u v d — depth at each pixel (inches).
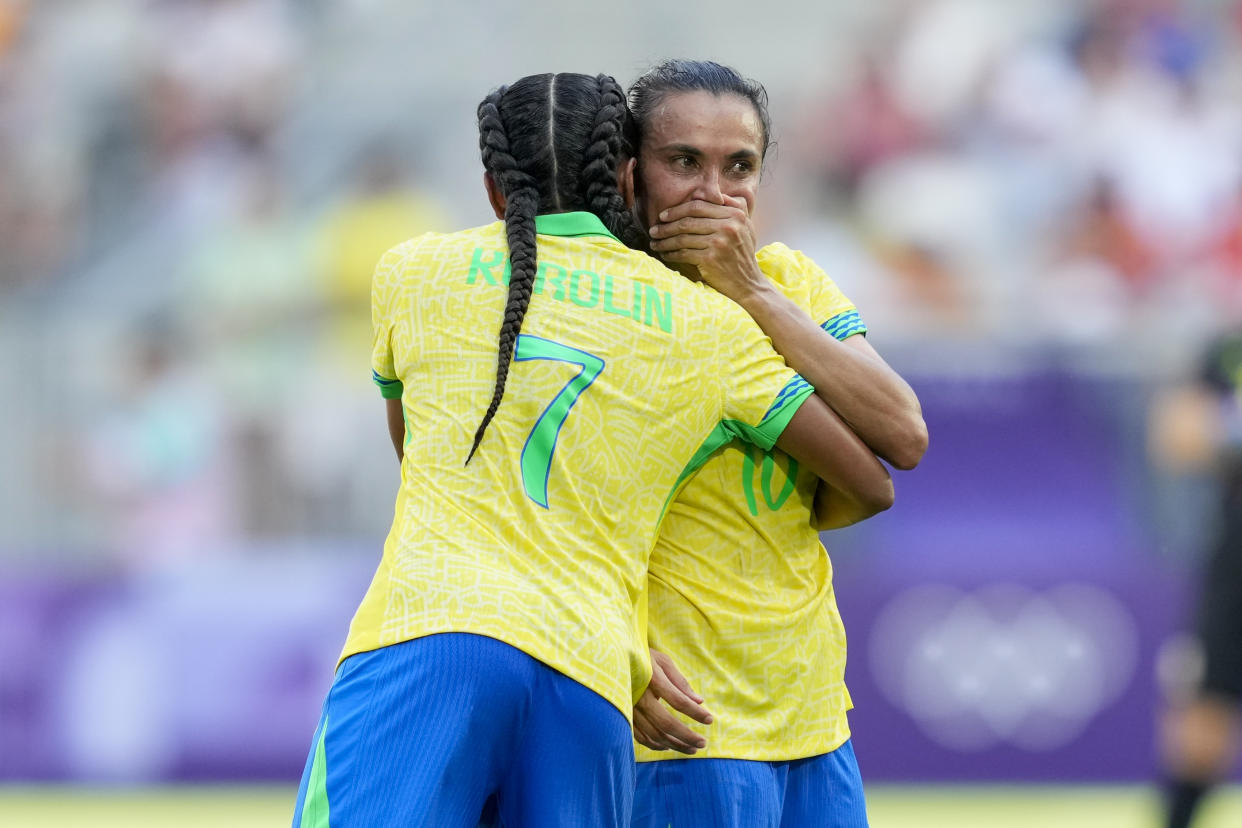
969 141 1457.9
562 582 338.3
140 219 1444.4
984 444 1135.6
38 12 1539.1
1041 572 1026.1
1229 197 1421.0
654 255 386.0
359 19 1566.2
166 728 1021.2
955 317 1283.2
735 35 1578.5
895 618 1021.2
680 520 376.2
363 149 1503.4
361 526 1175.0
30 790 1014.4
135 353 1243.2
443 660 329.7
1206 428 898.1
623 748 341.4
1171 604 1017.5
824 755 388.8
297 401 1198.3
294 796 1005.8
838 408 370.3
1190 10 1520.7
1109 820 925.8
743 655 374.0
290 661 1029.2
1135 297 1327.5
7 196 1453.0
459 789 329.1
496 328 352.8
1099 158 1428.4
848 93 1492.4
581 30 1590.8
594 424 347.3
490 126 375.2
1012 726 1012.5
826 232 1417.3
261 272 1376.7
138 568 1048.8
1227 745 853.8
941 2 1531.7
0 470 1162.0
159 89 1515.7
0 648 1027.3
